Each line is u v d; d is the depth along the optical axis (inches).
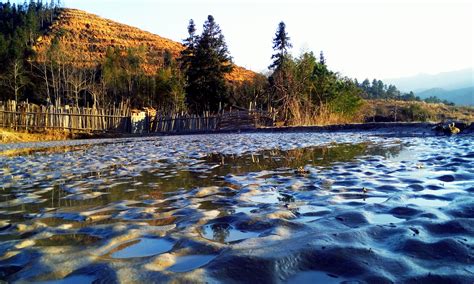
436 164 179.0
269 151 299.6
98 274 60.1
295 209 102.7
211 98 1566.2
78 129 813.9
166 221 95.7
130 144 467.8
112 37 3666.3
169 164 230.8
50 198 133.0
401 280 55.2
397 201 104.9
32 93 1892.2
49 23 3718.0
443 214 88.0
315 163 207.5
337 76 985.5
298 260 63.4
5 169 228.8
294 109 785.6
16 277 61.0
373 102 2566.4
